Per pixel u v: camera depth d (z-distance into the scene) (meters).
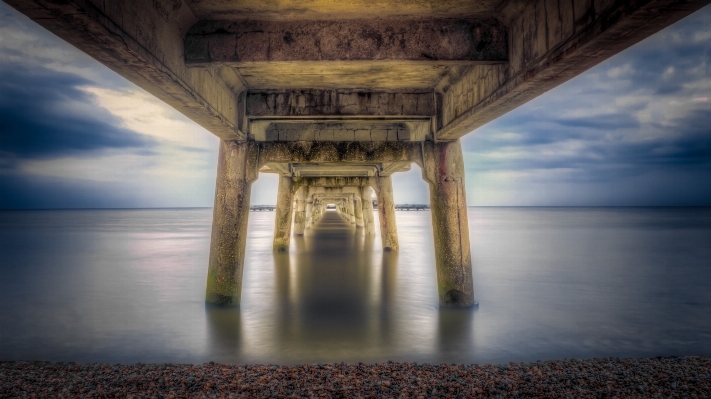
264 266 15.46
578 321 8.68
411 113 8.45
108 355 6.64
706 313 9.52
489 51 5.39
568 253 20.92
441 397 4.88
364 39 5.35
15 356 6.64
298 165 18.33
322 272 14.16
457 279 9.09
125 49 3.92
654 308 9.95
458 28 5.39
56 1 3.01
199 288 12.09
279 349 6.79
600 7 3.56
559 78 4.75
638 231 37.78
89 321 8.59
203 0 4.86
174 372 5.60
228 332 7.68
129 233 36.56
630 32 3.50
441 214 8.99
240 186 9.02
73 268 16.06
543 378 5.44
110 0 3.57
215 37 5.33
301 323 8.18
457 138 8.56
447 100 7.93
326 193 27.83
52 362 6.26
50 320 8.72
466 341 7.24
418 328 7.88
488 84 5.96
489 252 21.25
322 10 5.09
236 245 9.14
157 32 4.53
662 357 6.49
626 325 8.47
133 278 13.86
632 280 13.66
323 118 8.70
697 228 42.03
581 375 5.55
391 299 10.16
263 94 8.41
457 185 8.96
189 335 7.55
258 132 9.72
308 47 5.33
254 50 5.33
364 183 20.39
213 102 6.56
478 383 5.24
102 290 11.86
